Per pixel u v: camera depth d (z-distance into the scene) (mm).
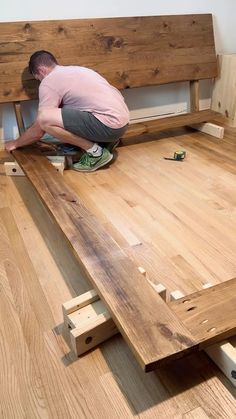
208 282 1521
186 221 1932
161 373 1187
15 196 2217
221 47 3391
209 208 2049
